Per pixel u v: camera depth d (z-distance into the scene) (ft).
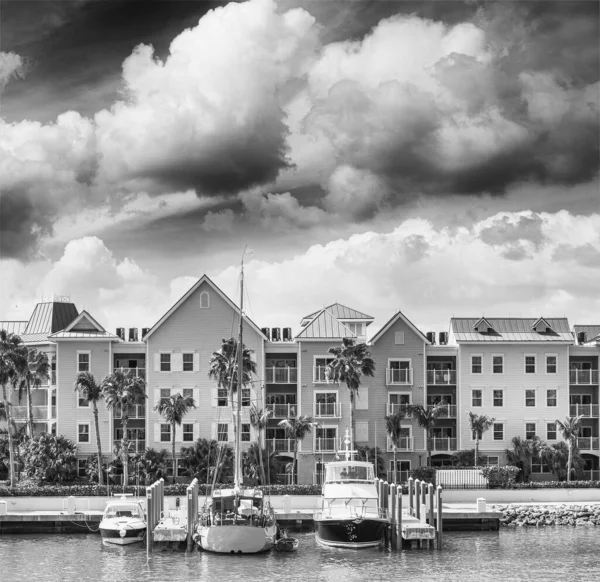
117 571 219.41
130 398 327.88
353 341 343.05
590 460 369.09
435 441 367.04
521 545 248.93
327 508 257.75
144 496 305.53
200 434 360.07
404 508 289.94
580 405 373.61
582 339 397.39
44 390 371.15
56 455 338.54
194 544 244.22
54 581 210.18
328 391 364.99
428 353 374.63
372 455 354.13
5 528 268.62
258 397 361.92
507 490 308.81
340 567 222.69
